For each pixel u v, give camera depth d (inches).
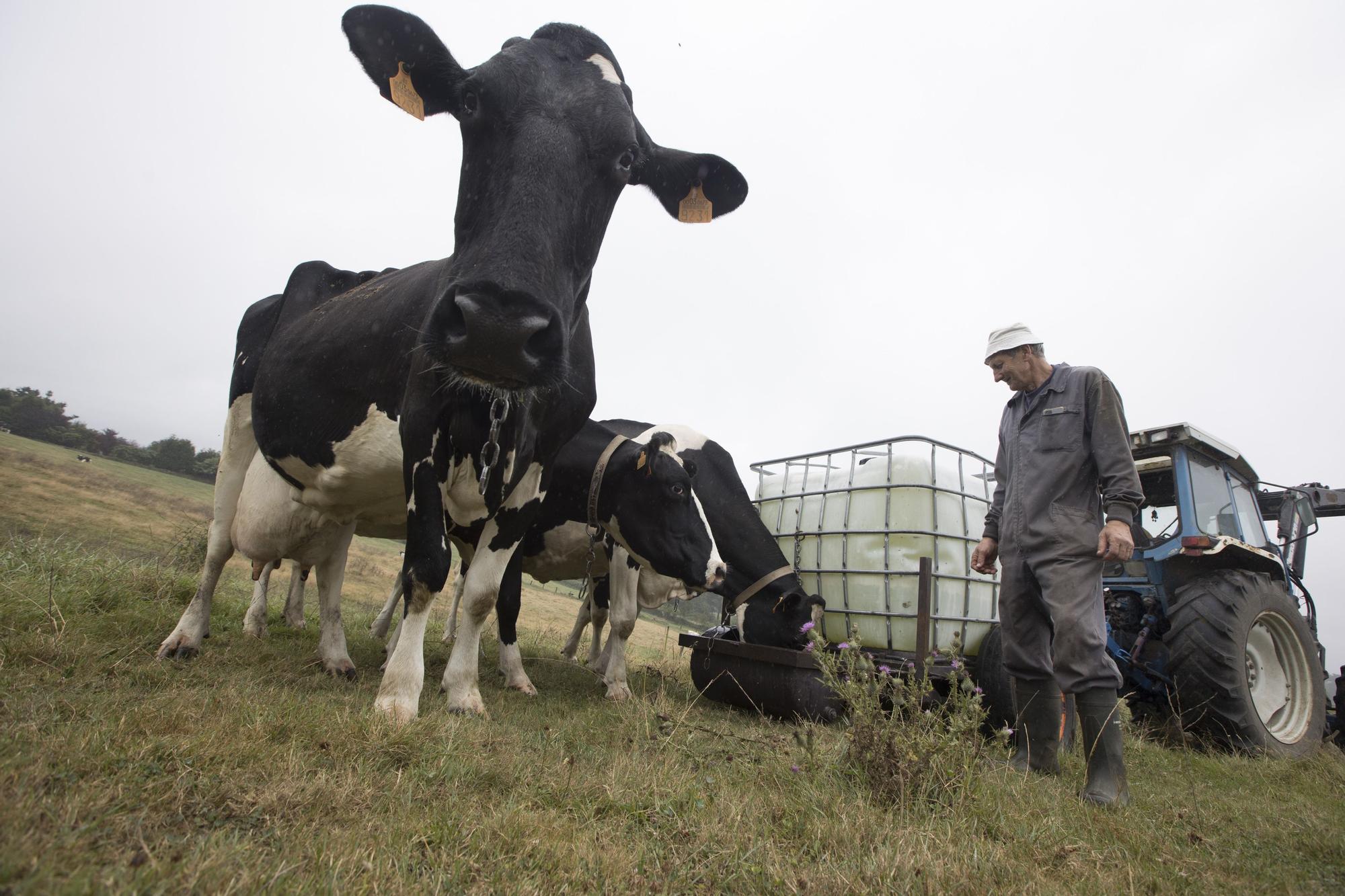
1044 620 142.0
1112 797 116.4
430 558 124.6
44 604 157.8
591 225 120.6
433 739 99.3
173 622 175.6
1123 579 257.3
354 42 125.9
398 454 144.8
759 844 78.5
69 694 97.8
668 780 96.0
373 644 231.5
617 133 121.6
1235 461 265.4
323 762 84.6
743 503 232.4
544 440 149.0
